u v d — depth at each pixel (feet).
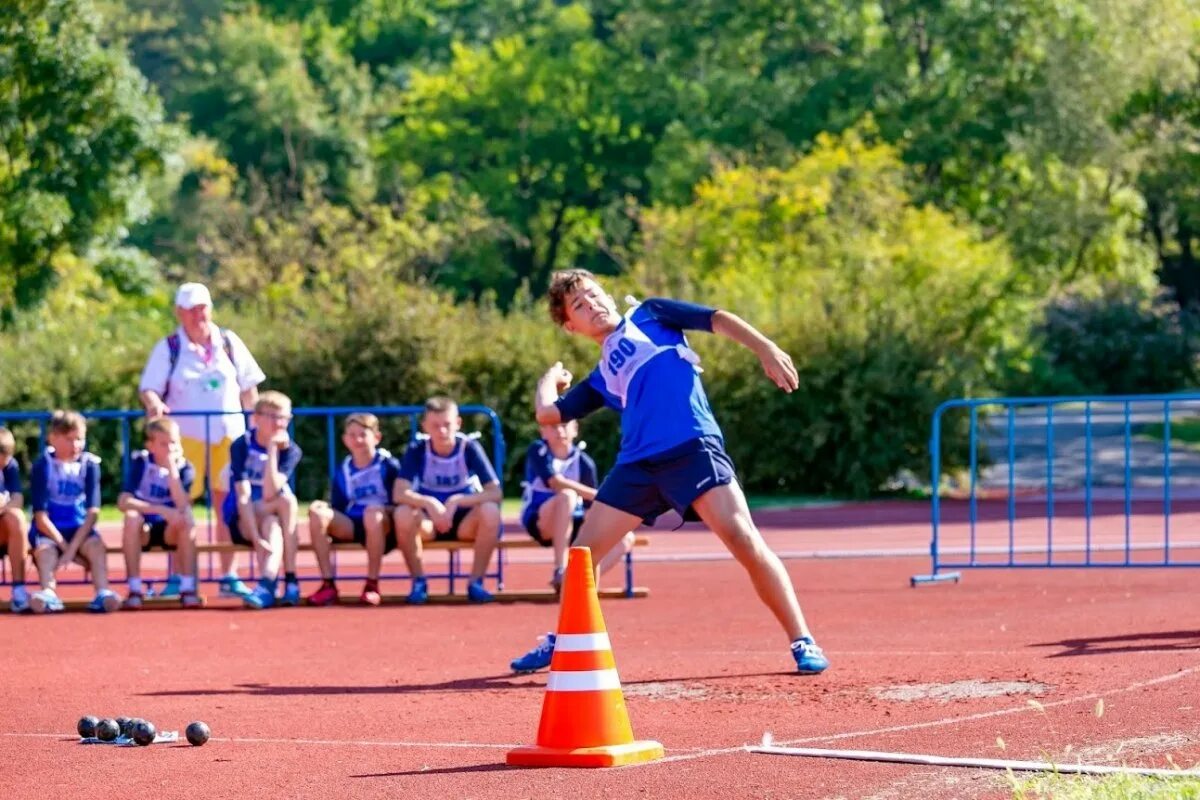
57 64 156.97
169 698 39.40
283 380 135.44
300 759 30.66
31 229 155.33
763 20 251.80
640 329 39.70
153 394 63.62
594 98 285.02
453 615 59.16
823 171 171.42
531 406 136.15
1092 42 223.10
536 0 331.16
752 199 170.60
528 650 48.26
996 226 215.72
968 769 27.37
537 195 297.33
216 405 64.44
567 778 27.76
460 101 287.28
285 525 63.57
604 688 29.12
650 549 96.89
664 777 27.58
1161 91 215.51
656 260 168.55
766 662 43.37
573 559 29.40
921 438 133.80
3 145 159.53
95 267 178.29
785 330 135.33
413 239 198.59
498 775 28.30
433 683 41.32
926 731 31.30
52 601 61.62
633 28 276.21
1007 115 224.53
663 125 282.36
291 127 307.17
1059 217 207.10
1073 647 44.21
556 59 292.40
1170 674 37.42
